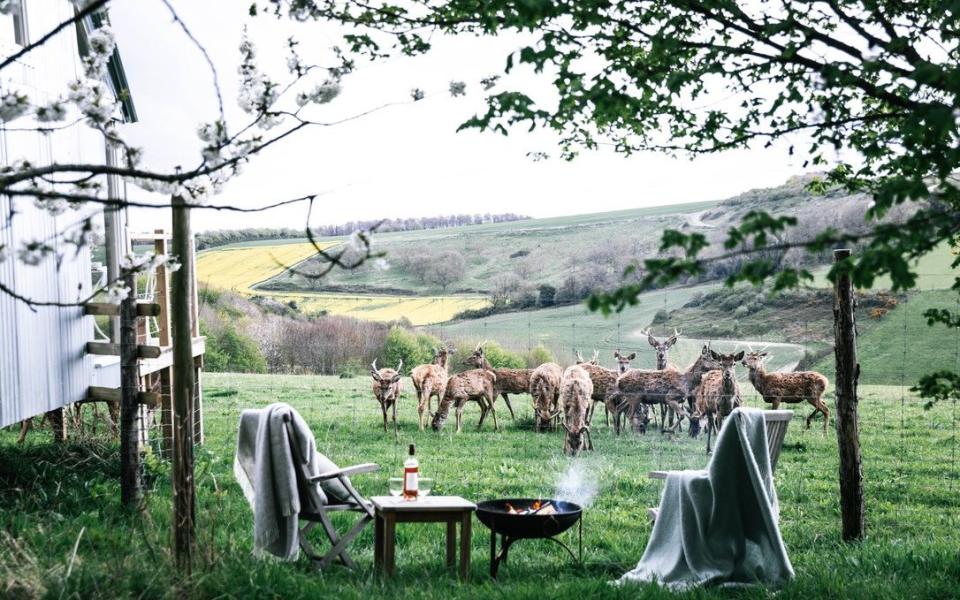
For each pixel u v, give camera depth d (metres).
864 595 6.13
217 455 13.00
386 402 18.00
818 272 39.22
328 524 7.13
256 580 5.75
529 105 4.98
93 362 11.41
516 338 40.91
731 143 6.46
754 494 6.71
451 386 18.98
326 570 6.97
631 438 18.30
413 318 46.34
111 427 12.10
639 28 5.82
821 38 5.29
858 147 6.10
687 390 18.88
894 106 6.04
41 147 10.19
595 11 4.99
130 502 8.45
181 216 6.14
